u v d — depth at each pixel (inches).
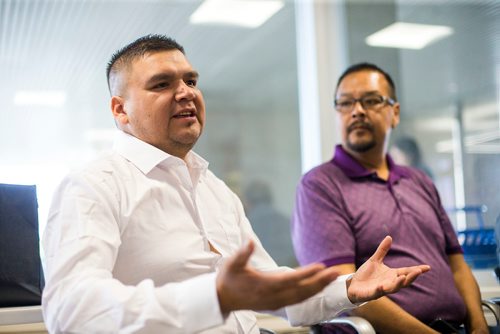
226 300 34.5
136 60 54.3
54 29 98.7
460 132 110.7
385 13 116.9
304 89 116.8
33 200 55.2
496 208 105.2
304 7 118.2
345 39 117.0
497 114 109.1
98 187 46.9
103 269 41.8
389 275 49.0
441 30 114.6
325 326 69.5
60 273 40.8
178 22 108.7
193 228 51.9
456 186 109.0
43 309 41.2
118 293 37.4
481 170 107.7
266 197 111.3
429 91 112.9
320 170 78.4
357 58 116.6
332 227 71.8
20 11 97.3
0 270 50.4
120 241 46.4
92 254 42.0
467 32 113.1
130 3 104.8
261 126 112.7
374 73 82.3
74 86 98.0
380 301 65.1
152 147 52.9
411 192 79.4
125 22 103.8
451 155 110.2
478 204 106.7
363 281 49.8
